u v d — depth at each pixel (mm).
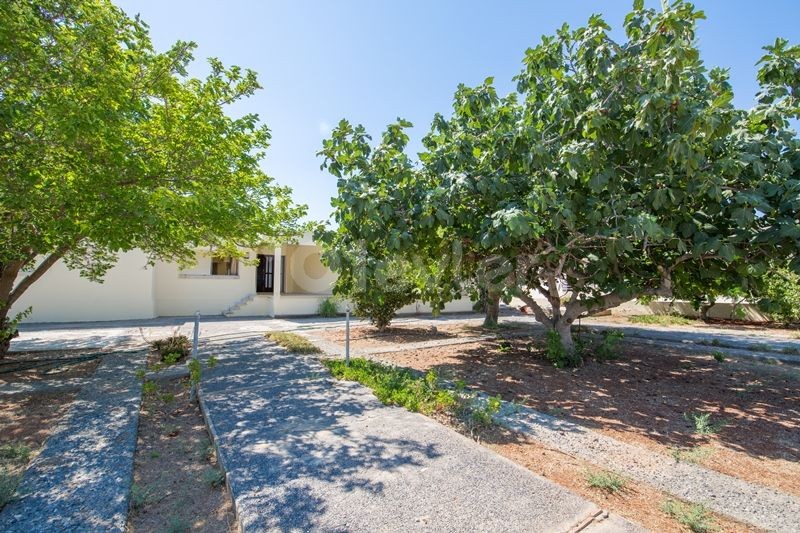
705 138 3811
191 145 5324
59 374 6113
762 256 4930
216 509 2605
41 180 4402
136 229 4930
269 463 3045
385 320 10719
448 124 6195
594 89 4742
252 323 13141
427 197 4867
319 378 5746
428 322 13453
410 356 7574
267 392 5043
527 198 4547
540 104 5727
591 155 4246
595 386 5395
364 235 5004
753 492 2689
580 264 6352
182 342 7984
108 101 4410
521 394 5008
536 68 5586
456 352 7949
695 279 6367
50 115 3896
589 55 4520
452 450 3266
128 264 13789
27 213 4816
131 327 11781
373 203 4586
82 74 4020
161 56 5266
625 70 4176
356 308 11359
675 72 3662
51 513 2426
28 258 6570
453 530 2207
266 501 2508
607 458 3207
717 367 6602
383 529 2217
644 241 4594
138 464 3252
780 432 3822
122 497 2631
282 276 18062
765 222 4656
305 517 2332
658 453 3328
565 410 4426
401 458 3115
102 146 4422
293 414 4195
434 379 4891
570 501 2508
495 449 3369
